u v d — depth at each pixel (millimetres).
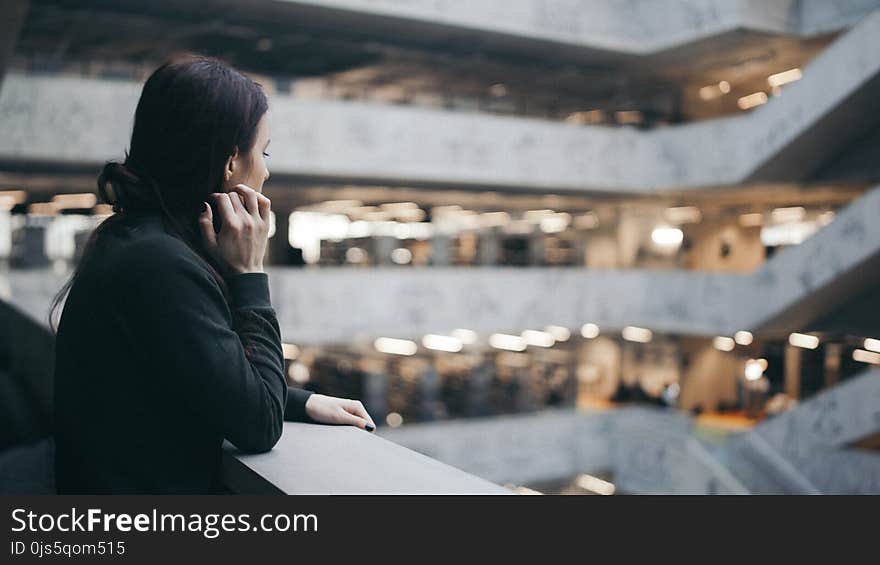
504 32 19375
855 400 16922
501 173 20234
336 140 18125
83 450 1475
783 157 19469
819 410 17656
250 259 1690
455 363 24734
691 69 23156
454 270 20250
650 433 21719
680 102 24797
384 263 25125
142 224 1581
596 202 25516
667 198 24312
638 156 22250
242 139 1626
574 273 22234
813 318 19688
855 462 16766
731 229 25984
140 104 1613
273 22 17875
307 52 19547
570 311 22094
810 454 17656
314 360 23688
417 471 1449
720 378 26984
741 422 25219
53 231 16656
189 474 1497
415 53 20125
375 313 19109
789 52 21469
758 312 19984
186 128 1573
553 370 24781
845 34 17578
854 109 18109
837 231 17781
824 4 19594
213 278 1562
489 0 19125
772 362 26266
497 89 23531
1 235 16484
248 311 1640
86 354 1483
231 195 1660
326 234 27812
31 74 15523
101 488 1441
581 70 22859
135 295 1445
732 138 20359
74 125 15328
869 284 18141
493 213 28766
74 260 15961
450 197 23641
